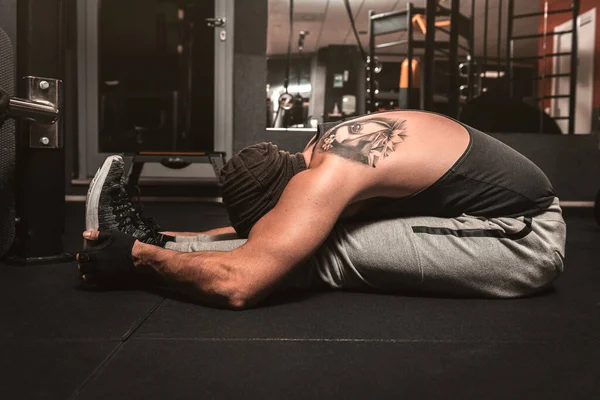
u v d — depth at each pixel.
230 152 4.70
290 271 1.12
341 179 1.13
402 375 0.78
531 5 6.12
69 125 4.36
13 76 1.63
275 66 6.69
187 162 3.89
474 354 0.88
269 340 0.94
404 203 1.27
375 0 6.37
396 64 8.07
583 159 4.15
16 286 1.37
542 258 1.26
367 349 0.90
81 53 4.59
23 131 1.65
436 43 4.69
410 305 1.21
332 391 0.72
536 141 4.15
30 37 1.63
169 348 0.89
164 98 4.75
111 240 1.27
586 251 2.17
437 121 1.31
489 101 4.30
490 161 1.28
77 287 1.36
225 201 1.28
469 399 0.70
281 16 6.77
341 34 7.50
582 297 1.31
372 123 1.25
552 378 0.77
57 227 1.75
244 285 1.10
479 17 6.80
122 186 1.46
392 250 1.27
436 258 1.25
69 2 4.47
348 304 1.21
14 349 0.88
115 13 4.68
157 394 0.70
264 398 0.69
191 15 4.68
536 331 1.01
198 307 1.15
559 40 6.00
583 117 5.55
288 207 1.12
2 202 1.65
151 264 1.22
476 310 1.17
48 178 1.71
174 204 4.27
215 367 0.80
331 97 7.52
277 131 4.37
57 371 0.78
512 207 1.29
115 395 0.70
